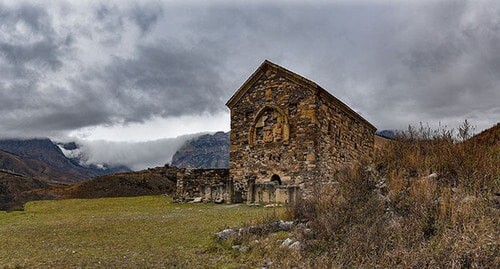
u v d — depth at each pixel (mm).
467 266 5988
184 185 25703
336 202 9859
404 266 6223
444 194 8531
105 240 10805
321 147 23359
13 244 10500
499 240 6281
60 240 10969
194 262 8117
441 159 10547
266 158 24578
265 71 25391
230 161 26312
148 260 8430
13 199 32906
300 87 23625
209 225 12406
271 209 16453
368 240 7391
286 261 7402
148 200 25422
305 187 22203
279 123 24250
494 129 14039
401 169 11000
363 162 12641
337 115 26375
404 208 8750
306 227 9492
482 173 9203
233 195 21344
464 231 6793
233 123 26625
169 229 12188
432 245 6848
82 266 8047
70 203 23859
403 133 13703
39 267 8016
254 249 8602
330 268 6605
